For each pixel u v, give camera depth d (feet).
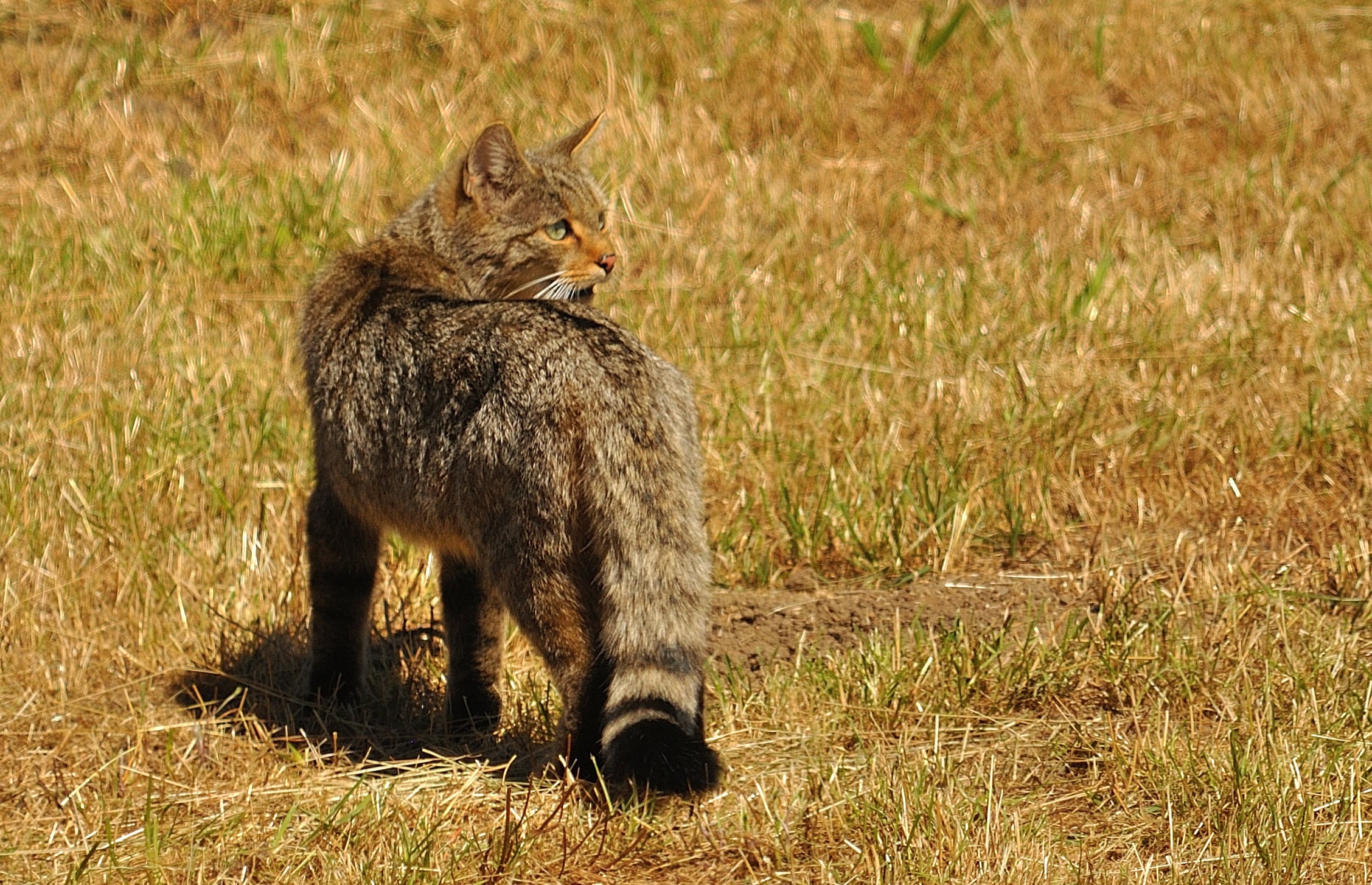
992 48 76.33
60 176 65.05
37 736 34.55
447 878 27.73
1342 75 72.64
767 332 53.67
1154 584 39.19
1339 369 48.73
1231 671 34.50
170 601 39.96
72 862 28.94
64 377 50.98
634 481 29.94
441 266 37.42
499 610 34.96
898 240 61.87
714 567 41.86
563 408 29.96
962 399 48.47
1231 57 73.87
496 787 31.55
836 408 48.62
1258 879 26.78
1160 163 66.74
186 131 69.36
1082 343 51.75
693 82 73.92
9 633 38.65
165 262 59.16
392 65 74.54
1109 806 30.19
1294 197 61.72
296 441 46.80
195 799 31.32
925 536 41.73
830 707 34.32
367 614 36.68
